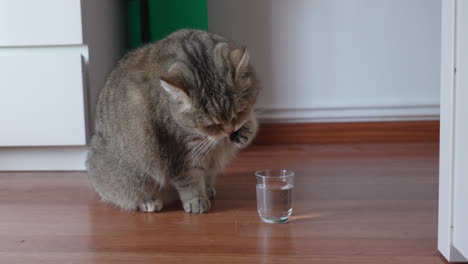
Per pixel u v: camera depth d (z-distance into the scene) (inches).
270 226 56.6
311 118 79.7
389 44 78.5
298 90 79.9
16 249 54.2
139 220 58.5
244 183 66.2
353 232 55.2
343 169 69.3
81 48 68.9
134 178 59.5
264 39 79.3
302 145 79.9
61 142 69.8
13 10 67.5
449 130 49.9
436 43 78.2
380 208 59.1
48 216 59.6
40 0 67.3
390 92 79.4
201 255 52.8
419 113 78.7
